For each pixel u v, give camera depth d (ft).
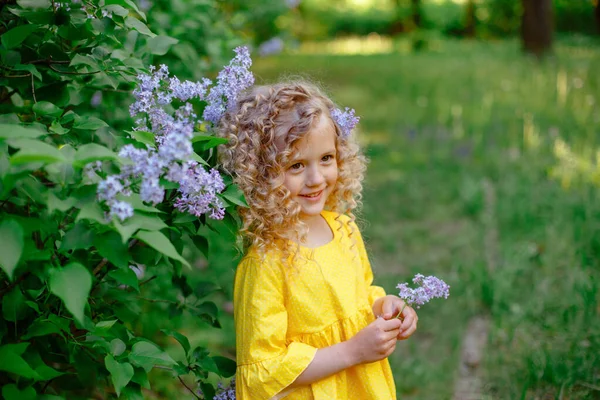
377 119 29.19
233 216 6.08
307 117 5.87
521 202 15.96
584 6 63.36
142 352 5.35
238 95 6.31
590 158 18.51
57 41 5.84
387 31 81.61
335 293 6.00
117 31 6.04
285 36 20.77
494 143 22.67
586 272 11.45
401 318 6.29
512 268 12.36
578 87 29.78
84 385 6.01
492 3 73.77
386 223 16.39
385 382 6.08
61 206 4.18
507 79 35.94
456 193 18.01
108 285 6.22
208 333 10.82
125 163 4.33
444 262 13.66
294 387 5.72
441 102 31.78
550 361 8.63
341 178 6.63
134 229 4.09
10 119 5.24
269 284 5.87
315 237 6.34
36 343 5.41
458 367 9.82
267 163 5.90
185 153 4.47
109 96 6.82
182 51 8.61
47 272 4.45
